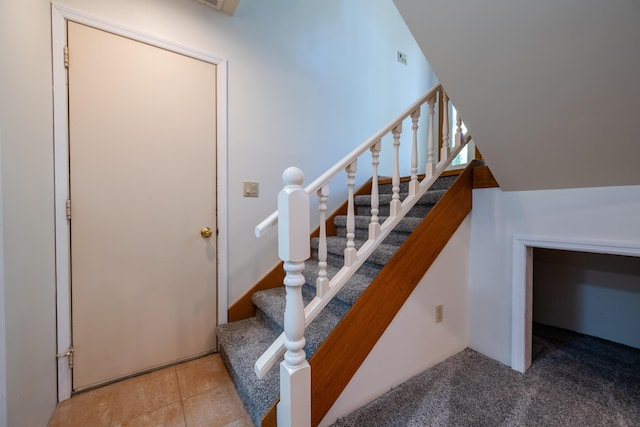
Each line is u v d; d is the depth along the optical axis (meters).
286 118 2.12
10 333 0.90
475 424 1.16
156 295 1.60
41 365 1.16
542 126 1.14
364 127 2.67
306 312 1.10
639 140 1.00
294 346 1.00
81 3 1.38
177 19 1.66
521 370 1.54
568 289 2.19
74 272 1.37
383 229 1.39
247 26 1.93
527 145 1.27
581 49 0.84
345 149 2.52
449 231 1.65
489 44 0.96
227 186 1.84
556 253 2.25
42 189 1.19
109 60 1.46
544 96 1.03
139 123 1.54
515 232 1.57
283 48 2.11
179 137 1.67
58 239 1.32
